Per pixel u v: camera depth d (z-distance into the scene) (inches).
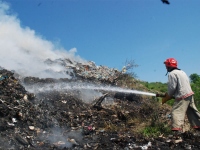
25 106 272.2
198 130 263.9
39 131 247.3
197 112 262.2
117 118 335.9
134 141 240.8
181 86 258.2
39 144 223.8
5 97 267.7
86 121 312.2
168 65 269.7
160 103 446.9
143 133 269.1
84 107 365.1
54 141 234.1
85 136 256.7
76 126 287.6
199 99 411.8
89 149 218.2
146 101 439.2
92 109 362.6
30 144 221.0
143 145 229.8
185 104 257.8
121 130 288.0
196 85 453.4
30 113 266.2
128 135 263.6
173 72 262.2
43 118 269.7
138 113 348.2
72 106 353.7
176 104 259.9
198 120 262.5
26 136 230.5
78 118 316.5
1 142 210.1
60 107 338.0
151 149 218.8
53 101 346.6
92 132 273.1
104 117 336.2
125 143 233.9
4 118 239.6
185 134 246.1
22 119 250.5
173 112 260.4
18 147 212.1
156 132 268.4
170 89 261.1
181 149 220.1
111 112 353.4
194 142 233.8
